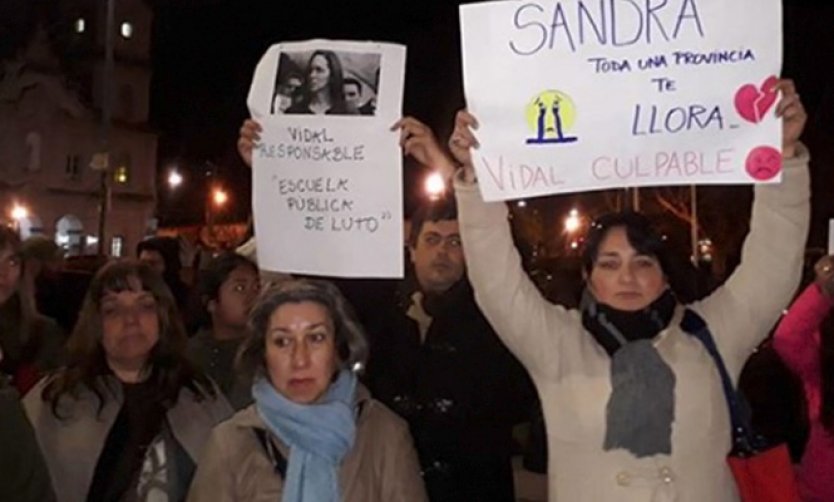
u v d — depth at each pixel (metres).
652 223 3.79
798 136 3.68
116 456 4.07
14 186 47.03
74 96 48.66
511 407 4.60
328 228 4.30
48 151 48.00
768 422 4.87
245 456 3.56
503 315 3.69
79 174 48.81
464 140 3.75
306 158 4.32
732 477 3.64
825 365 4.51
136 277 4.18
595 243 3.69
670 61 3.71
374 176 4.28
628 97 3.72
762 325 3.73
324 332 3.60
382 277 4.32
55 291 7.31
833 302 4.62
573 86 3.73
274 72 4.36
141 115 50.66
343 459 3.56
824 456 4.51
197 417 4.19
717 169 3.70
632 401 3.52
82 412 4.10
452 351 4.57
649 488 3.50
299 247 4.34
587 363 3.65
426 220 4.66
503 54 3.75
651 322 3.62
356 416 3.64
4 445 3.60
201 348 5.34
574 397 3.62
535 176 3.73
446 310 4.62
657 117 3.71
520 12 3.74
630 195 11.33
